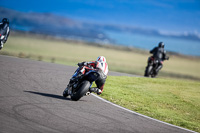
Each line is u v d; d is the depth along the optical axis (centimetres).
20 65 5409
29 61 6431
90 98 3500
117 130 2280
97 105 3128
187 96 4538
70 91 3200
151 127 2559
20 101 2747
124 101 3619
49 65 6212
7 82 3631
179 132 2569
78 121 2366
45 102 2870
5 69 4653
